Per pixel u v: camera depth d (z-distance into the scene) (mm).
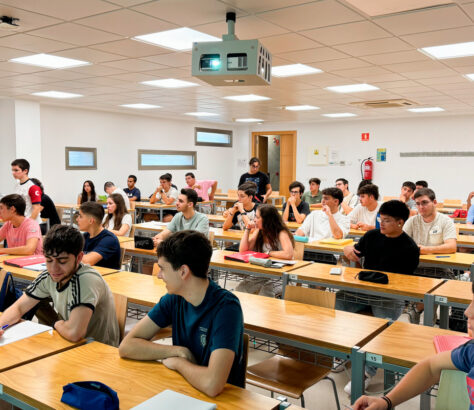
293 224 6008
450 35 4129
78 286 2010
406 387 1438
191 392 1493
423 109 9414
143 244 4137
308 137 12516
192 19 3756
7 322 2086
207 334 1630
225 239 5070
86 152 10039
